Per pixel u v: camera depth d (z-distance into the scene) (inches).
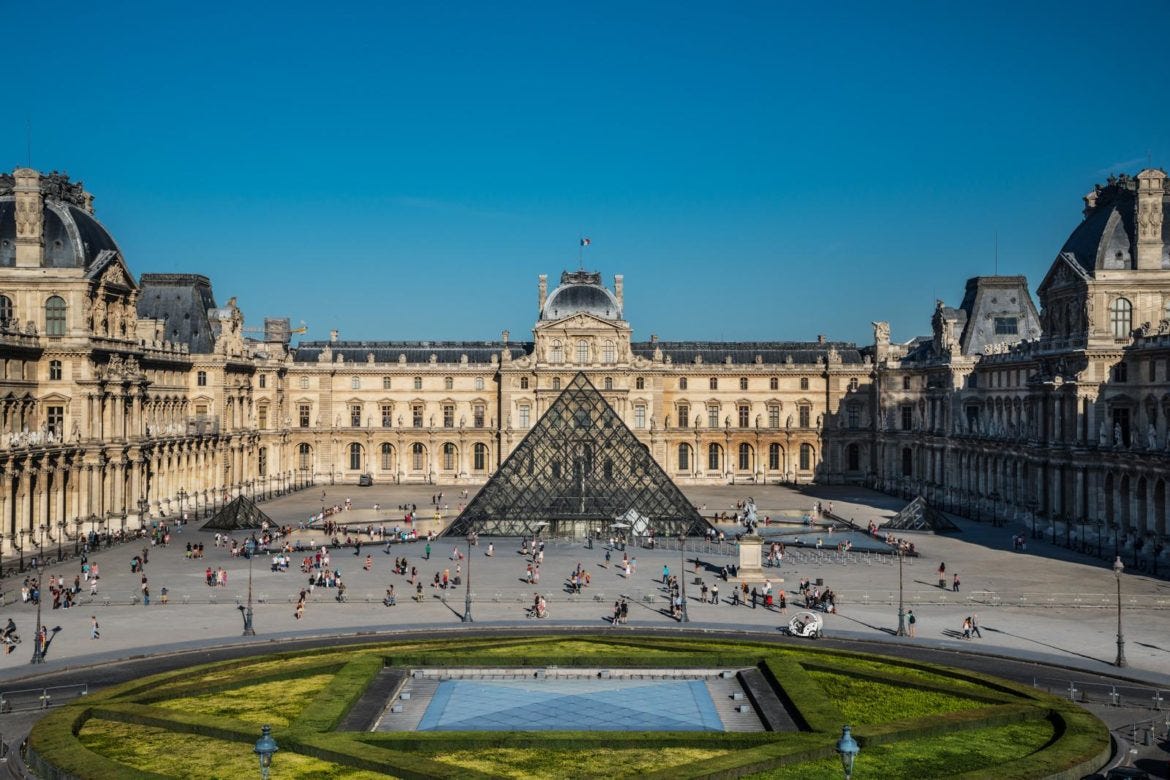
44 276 5940.0
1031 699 2915.8
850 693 2997.0
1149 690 3144.7
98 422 6077.8
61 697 3026.6
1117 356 5915.4
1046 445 6338.6
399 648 3484.3
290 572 5098.4
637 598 4532.5
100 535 5935.0
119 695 2918.3
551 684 3213.6
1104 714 2896.2
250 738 2564.0
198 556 5477.4
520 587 4768.7
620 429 6437.0
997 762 2452.0
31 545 5502.0
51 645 3631.9
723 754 2445.9
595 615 4185.5
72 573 4977.9
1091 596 4505.4
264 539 5964.6
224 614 4156.0
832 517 7283.5
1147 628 3927.2
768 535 6466.5
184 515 7130.9
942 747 2556.6
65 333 5964.6
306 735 2551.7
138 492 6515.8
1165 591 4603.8
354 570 5182.1
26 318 5954.7
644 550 5890.8
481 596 4559.5
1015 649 3612.2
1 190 6151.6
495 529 6343.5
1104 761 2493.8
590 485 6397.6
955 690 2979.8
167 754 2477.9
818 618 3818.9
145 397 6766.7
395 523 7012.8
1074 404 6033.5
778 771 2380.7
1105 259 6077.8
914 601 4431.6
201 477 7849.4
